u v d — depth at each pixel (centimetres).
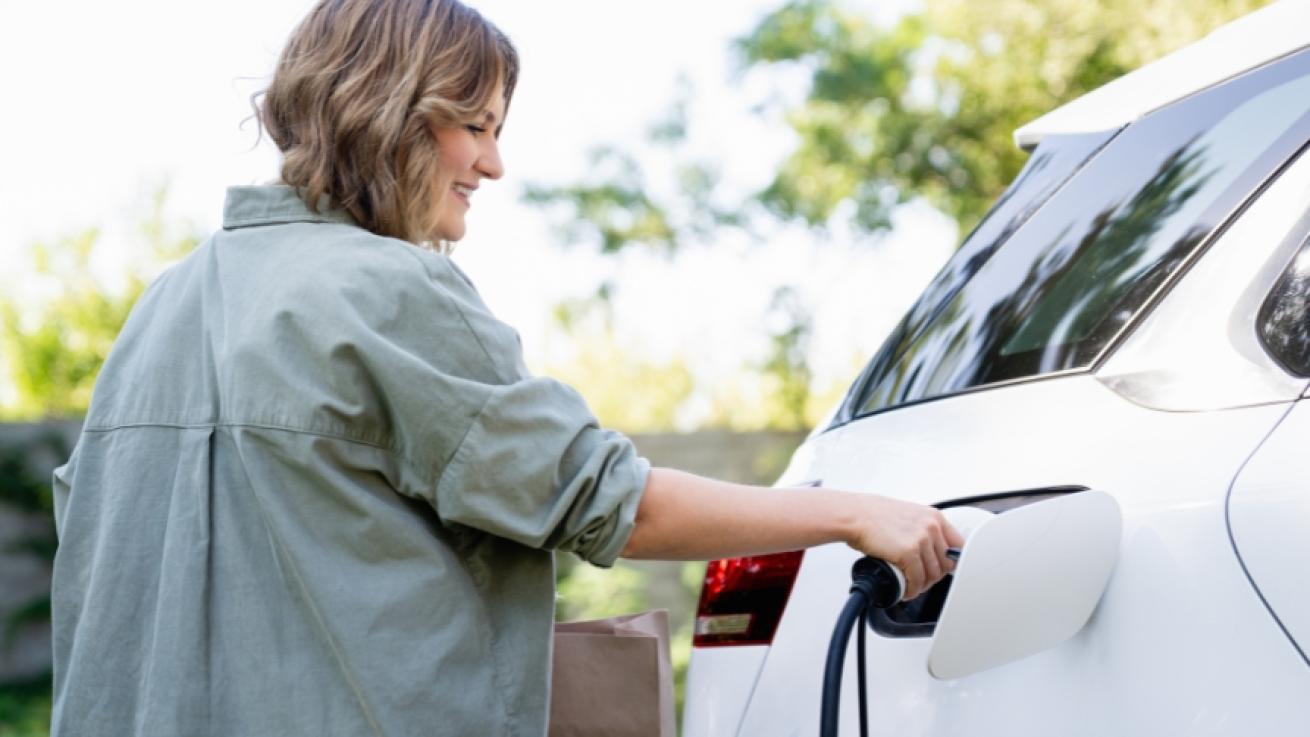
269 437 143
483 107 162
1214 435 143
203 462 147
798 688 179
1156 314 158
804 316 1145
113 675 146
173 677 141
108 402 160
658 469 152
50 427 820
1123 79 212
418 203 160
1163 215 170
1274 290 148
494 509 144
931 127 988
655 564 790
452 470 143
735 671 193
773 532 151
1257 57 179
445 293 149
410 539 144
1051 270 182
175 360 154
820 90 1030
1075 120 207
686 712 201
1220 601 136
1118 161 189
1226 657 134
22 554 805
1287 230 152
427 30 159
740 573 197
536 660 148
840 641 152
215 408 149
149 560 148
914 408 186
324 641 142
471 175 166
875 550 153
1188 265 159
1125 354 158
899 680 165
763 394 1183
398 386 142
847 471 188
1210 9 764
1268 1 745
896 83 1025
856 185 1063
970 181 998
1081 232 183
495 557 150
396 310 146
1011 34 874
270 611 143
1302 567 131
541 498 145
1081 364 163
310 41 161
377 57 158
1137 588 143
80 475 158
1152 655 139
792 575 190
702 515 150
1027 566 141
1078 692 145
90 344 1099
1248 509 136
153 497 150
